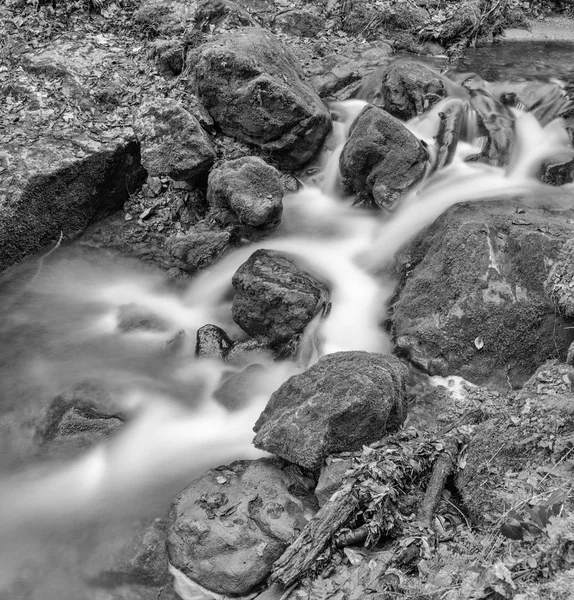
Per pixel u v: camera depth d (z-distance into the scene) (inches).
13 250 193.8
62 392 164.6
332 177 207.2
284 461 142.4
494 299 157.3
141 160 199.5
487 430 138.6
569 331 153.0
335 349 166.9
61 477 150.9
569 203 180.7
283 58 213.2
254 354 168.6
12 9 236.2
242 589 130.6
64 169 196.9
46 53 223.9
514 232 160.7
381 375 143.3
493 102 214.2
